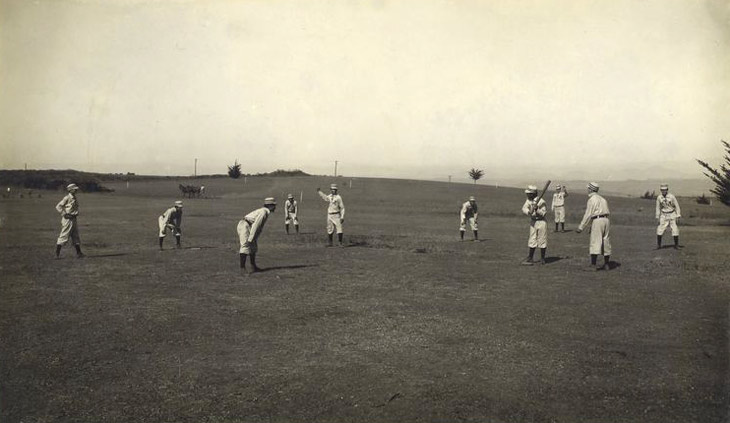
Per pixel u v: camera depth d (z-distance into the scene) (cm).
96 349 638
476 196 5441
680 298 895
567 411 478
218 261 1321
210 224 2516
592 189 1208
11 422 458
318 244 1711
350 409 479
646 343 658
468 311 817
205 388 525
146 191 6247
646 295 923
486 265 1264
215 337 684
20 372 568
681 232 2077
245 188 6444
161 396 508
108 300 886
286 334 698
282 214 3444
